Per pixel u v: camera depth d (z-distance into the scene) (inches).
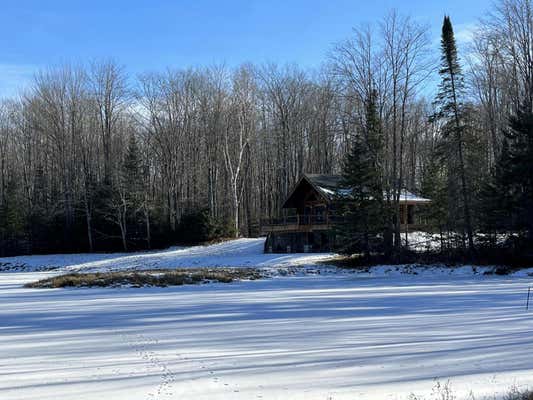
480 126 1813.5
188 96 2428.6
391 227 1558.8
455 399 288.7
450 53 1488.7
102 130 2479.1
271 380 336.5
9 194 2389.3
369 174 1485.0
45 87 2420.0
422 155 2349.9
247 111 2436.0
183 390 317.7
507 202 1347.2
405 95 1658.5
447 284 1078.4
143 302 855.1
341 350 424.5
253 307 740.0
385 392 305.1
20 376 359.3
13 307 821.2
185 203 2361.0
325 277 1334.9
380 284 1117.7
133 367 382.3
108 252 2192.4
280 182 2593.5
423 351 413.1
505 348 417.4
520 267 1323.8
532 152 1307.8
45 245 2311.8
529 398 278.2
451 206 1501.0
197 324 592.7
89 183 2324.1
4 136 2778.1
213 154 2406.5
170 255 1909.4
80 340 504.4
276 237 1881.2
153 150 2539.4
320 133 2527.1
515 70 1660.9
